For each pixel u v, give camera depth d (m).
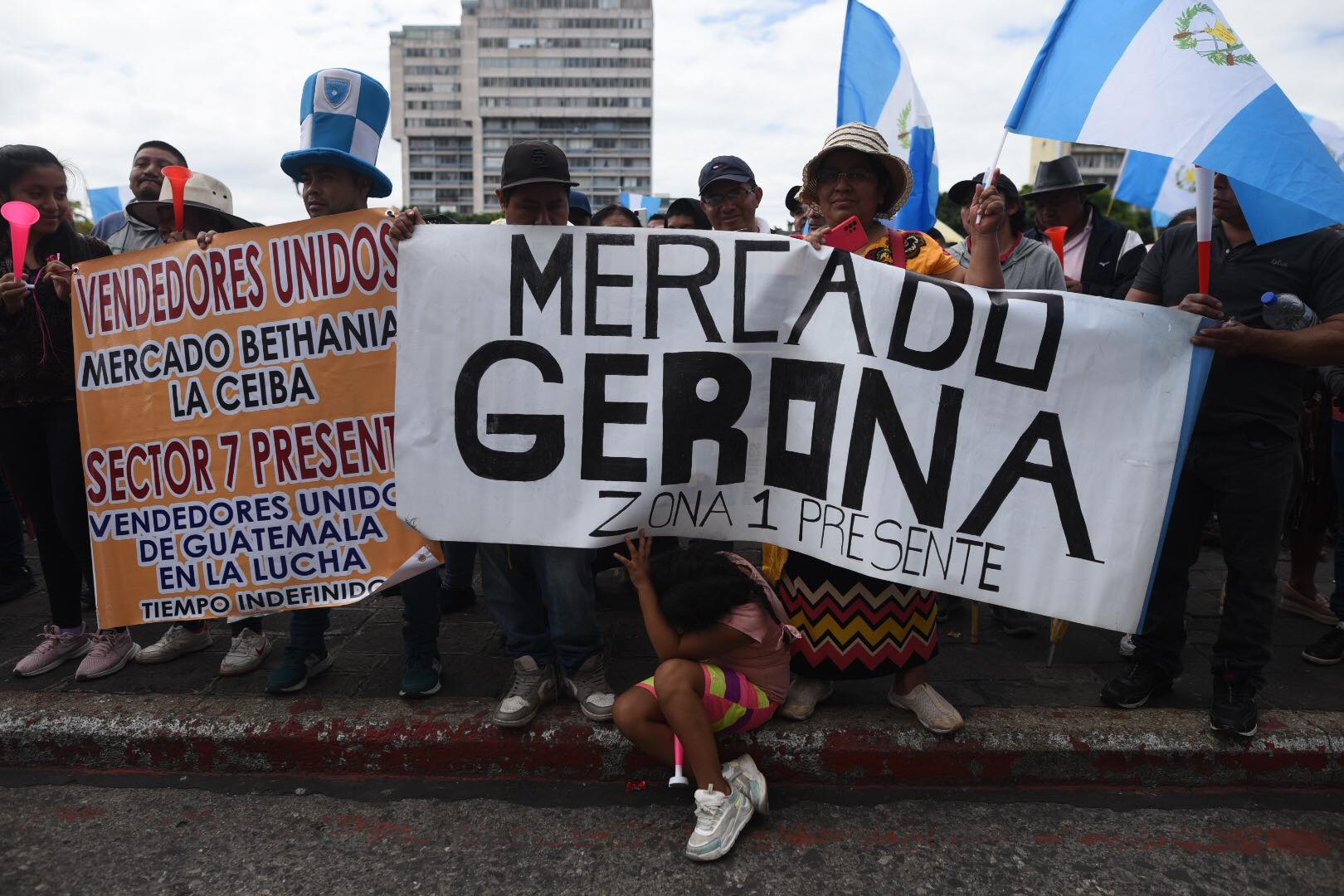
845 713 2.77
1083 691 3.00
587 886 2.14
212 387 2.83
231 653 3.15
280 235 2.75
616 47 153.00
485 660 3.26
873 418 2.51
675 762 2.37
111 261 2.86
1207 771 2.61
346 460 2.80
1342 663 3.23
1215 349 2.39
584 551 2.72
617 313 2.61
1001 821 2.44
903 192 2.67
